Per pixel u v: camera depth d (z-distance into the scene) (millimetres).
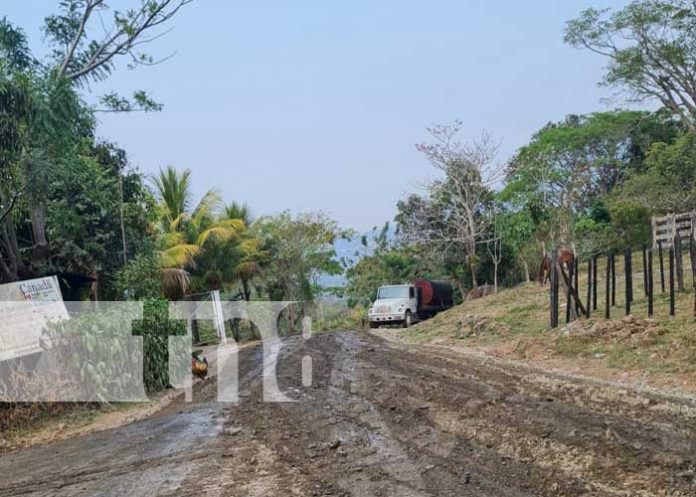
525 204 35781
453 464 7297
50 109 14875
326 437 8922
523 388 11562
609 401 10070
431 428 9094
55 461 8883
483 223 42750
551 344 16266
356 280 49031
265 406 11633
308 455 7992
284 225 45781
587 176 36250
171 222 33375
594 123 47125
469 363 15578
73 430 11570
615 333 15492
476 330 21547
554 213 25453
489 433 8570
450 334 22734
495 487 6422
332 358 18531
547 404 10062
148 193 27812
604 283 24188
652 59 40531
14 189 15594
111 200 23469
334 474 7141
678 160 33938
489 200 43438
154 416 12102
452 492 6320
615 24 39875
